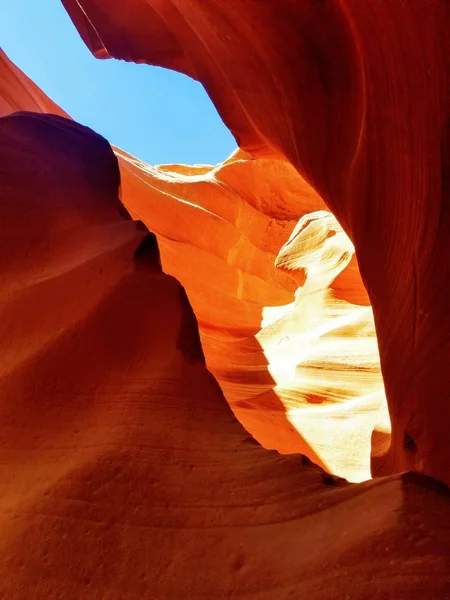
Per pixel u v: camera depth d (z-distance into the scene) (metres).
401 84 3.05
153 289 3.64
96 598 1.97
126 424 2.76
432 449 3.32
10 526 2.25
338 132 4.58
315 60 4.49
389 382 4.27
